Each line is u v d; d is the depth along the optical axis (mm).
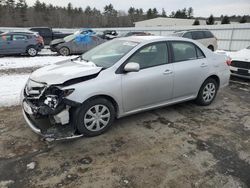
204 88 5145
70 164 3098
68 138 3377
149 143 3643
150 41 4293
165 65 4367
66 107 3389
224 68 5438
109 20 80188
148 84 4102
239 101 5785
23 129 4020
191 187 2730
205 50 5141
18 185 2705
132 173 2949
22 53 13945
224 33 22734
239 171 3027
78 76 3479
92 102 3582
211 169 3053
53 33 20438
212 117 4711
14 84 6824
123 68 3871
